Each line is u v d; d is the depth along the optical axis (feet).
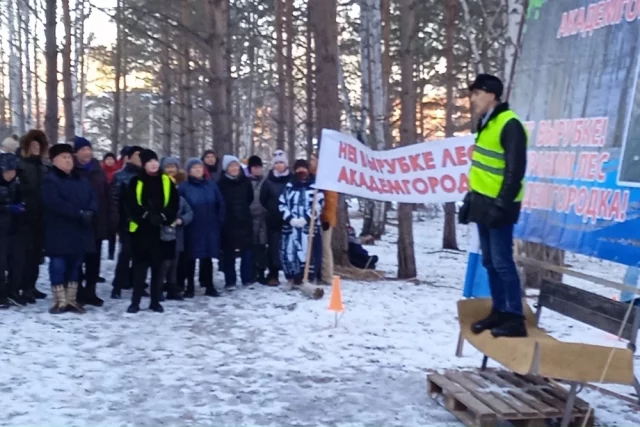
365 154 33.96
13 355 22.74
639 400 17.92
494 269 18.69
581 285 43.93
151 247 29.12
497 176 17.47
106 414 17.80
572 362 15.67
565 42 19.92
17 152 31.60
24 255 29.60
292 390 19.95
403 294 34.50
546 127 20.51
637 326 16.30
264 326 27.27
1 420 17.19
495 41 52.65
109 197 33.30
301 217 34.17
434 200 33.83
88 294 30.40
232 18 84.89
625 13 17.26
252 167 37.42
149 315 28.91
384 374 21.62
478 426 16.55
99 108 161.48
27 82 104.78
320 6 39.06
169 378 20.81
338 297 28.19
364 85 49.67
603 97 17.88
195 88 100.01
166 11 69.56
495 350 17.47
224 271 34.83
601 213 17.47
